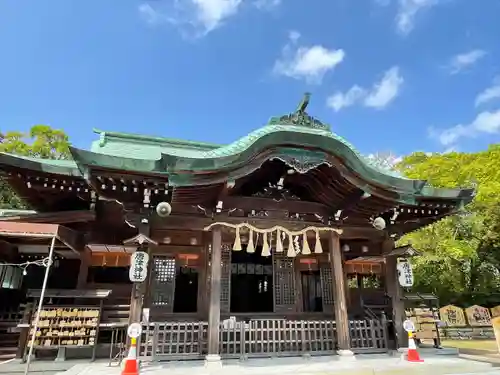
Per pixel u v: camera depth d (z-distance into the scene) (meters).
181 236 9.26
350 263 14.18
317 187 9.31
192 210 8.37
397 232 10.43
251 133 8.42
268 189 9.19
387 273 10.03
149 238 7.87
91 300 9.31
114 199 7.89
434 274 19.11
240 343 7.90
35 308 8.51
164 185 7.69
